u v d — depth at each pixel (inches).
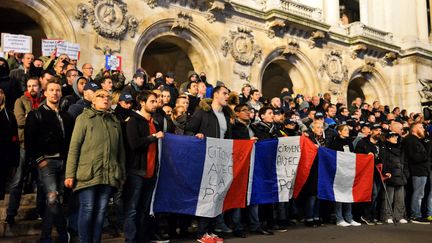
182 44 746.8
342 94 940.6
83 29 598.5
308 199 369.1
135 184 248.4
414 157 424.5
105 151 227.8
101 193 228.4
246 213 344.5
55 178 242.5
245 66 788.6
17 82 359.6
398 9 1098.1
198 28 732.0
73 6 593.9
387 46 1018.7
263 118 355.6
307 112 541.3
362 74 1009.5
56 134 245.0
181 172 287.6
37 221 284.5
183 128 324.2
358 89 1069.8
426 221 425.4
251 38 801.6
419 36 1122.0
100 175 224.1
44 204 267.9
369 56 1012.5
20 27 738.8
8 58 416.8
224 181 304.2
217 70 746.8
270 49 829.2
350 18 1306.6
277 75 1067.3
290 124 383.9
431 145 442.9
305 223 373.7
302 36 885.2
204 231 289.1
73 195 253.9
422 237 313.7
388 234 327.6
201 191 292.8
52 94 250.4
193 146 292.5
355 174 391.9
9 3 560.1
